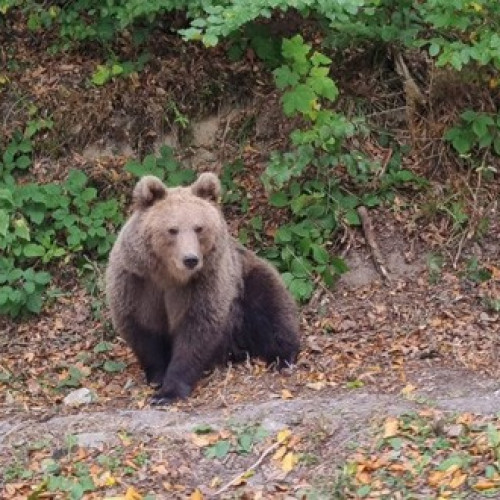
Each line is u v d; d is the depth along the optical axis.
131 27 14.86
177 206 10.87
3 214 13.05
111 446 9.34
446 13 12.98
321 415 9.45
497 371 11.35
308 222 13.77
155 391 11.23
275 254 13.66
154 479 8.92
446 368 11.49
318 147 13.85
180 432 9.48
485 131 14.02
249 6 12.27
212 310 11.18
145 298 11.27
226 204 14.16
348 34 14.04
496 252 13.74
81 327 13.05
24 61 14.95
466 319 12.74
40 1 15.22
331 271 13.45
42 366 12.27
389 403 9.84
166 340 11.55
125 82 14.67
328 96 13.25
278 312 12.02
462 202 13.98
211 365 11.54
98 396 11.20
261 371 11.71
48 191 13.85
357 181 14.11
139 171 14.00
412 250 13.73
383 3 13.83
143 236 10.91
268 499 8.55
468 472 8.55
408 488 8.48
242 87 14.74
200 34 12.49
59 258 13.75
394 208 13.99
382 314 13.00
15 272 13.19
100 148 14.59
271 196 13.85
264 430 9.38
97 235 13.74
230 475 8.96
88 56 14.99
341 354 12.04
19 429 9.77
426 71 14.70
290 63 13.68
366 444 9.06
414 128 14.51
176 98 14.71
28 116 14.58
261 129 14.64
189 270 10.61
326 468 8.89
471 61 14.23
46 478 8.95
